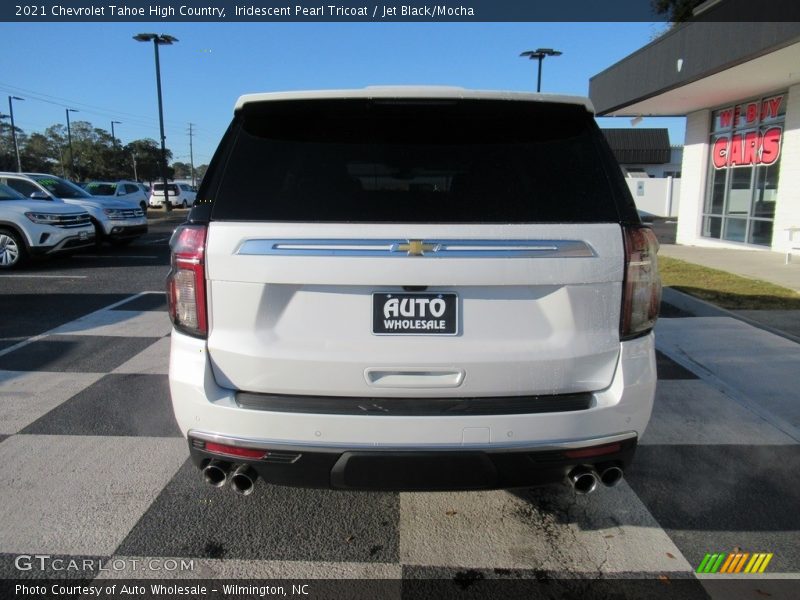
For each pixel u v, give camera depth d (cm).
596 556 272
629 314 240
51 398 447
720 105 1509
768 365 527
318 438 232
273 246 229
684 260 1203
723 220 1523
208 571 260
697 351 567
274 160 247
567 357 236
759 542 283
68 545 275
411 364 233
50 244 1093
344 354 233
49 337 613
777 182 1309
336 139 250
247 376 238
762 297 801
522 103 253
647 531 291
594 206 239
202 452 243
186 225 240
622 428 242
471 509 309
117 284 933
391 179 242
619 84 1538
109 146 8400
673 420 418
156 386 474
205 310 237
